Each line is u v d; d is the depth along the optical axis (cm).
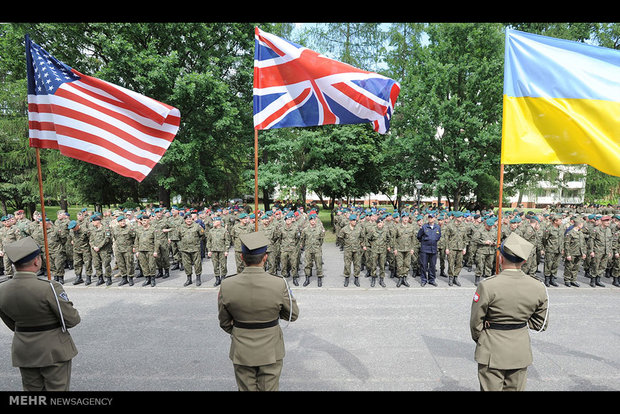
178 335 630
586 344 592
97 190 2461
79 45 1939
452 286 992
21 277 337
